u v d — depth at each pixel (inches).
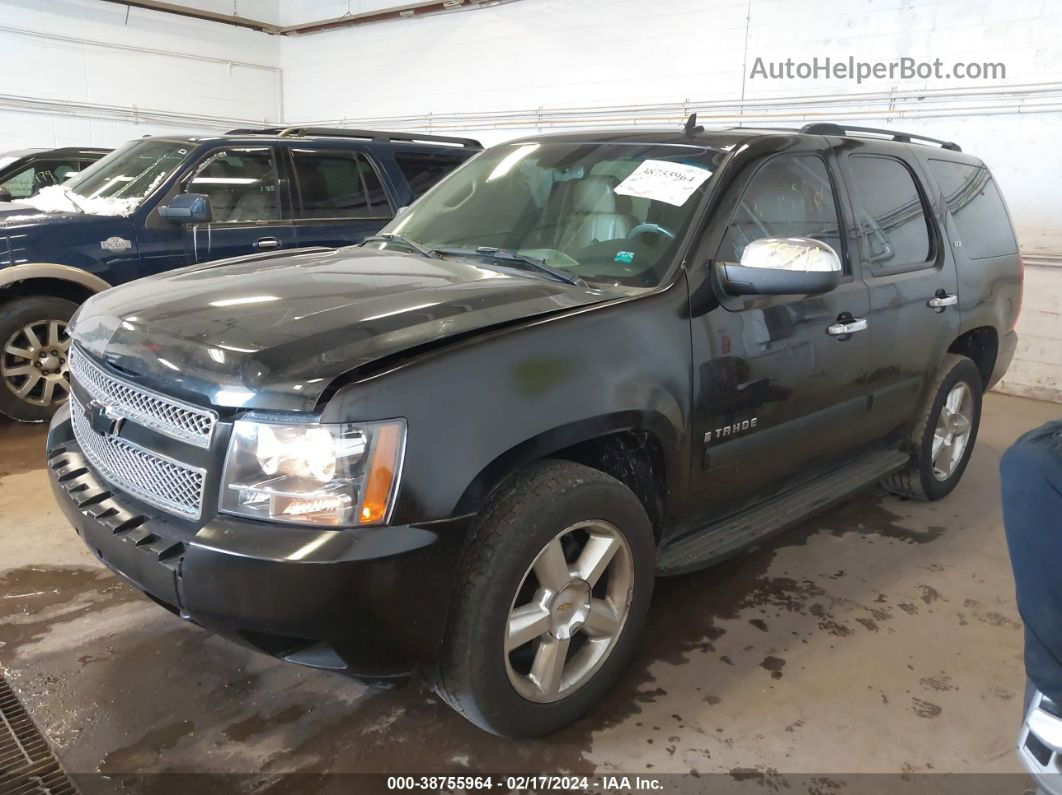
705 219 92.0
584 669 82.7
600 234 97.0
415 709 85.7
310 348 67.4
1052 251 224.5
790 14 263.9
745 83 279.6
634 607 85.4
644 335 82.3
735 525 103.1
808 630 104.3
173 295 82.7
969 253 139.3
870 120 252.5
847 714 87.5
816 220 108.0
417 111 399.2
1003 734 85.4
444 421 67.1
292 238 195.6
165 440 70.1
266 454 64.2
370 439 64.1
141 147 200.7
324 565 62.5
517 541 71.3
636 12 305.3
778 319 96.8
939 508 147.6
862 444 122.6
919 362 127.7
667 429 84.4
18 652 92.0
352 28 419.2
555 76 338.0
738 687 91.5
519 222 105.2
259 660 92.8
